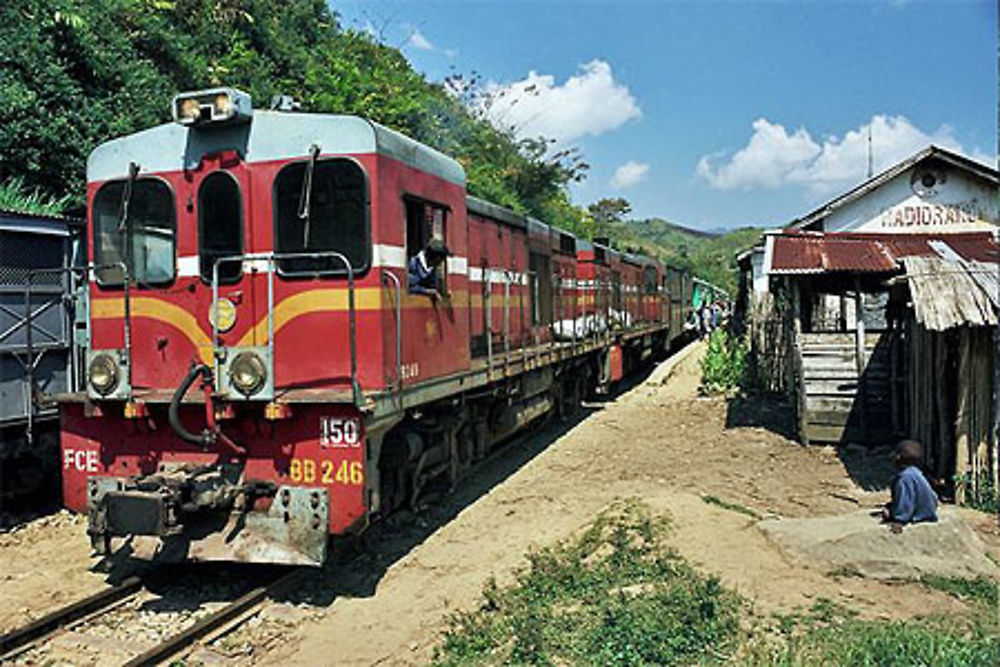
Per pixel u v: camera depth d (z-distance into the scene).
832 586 6.18
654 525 7.46
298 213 6.50
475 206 9.83
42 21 13.62
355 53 27.70
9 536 7.96
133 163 6.93
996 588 6.11
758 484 10.04
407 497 8.30
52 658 5.22
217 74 18.36
